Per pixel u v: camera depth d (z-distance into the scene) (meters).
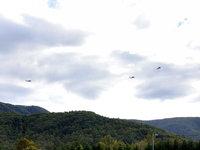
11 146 141.75
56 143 158.62
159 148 94.19
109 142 127.38
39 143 159.38
